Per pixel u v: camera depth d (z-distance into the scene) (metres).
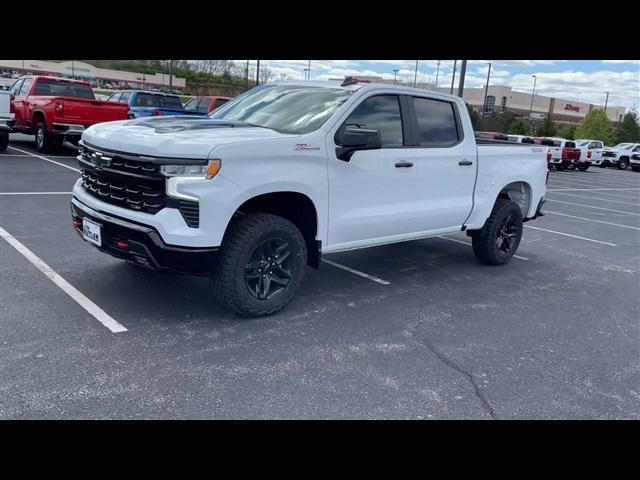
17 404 3.30
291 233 4.83
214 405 3.45
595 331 5.28
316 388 3.75
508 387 3.98
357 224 5.36
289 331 4.67
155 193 4.28
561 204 15.89
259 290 4.82
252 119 5.49
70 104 13.88
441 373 4.12
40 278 5.39
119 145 4.46
